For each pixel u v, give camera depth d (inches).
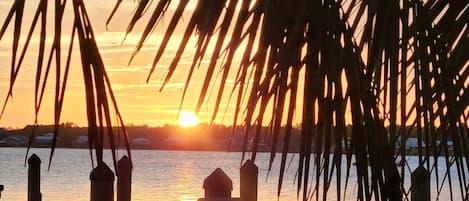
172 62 43.6
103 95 43.1
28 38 42.7
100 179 198.2
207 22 43.6
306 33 45.1
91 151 42.8
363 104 45.5
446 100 54.1
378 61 50.3
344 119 45.3
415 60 51.7
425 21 52.0
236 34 44.2
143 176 1498.5
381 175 45.6
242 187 205.3
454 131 53.9
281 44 44.7
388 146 45.8
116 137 43.4
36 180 306.3
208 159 2861.7
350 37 45.7
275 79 44.6
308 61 44.9
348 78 45.4
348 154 45.6
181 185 1214.3
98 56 43.1
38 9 42.7
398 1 49.8
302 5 45.0
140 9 43.9
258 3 44.8
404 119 49.9
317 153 45.1
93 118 42.9
